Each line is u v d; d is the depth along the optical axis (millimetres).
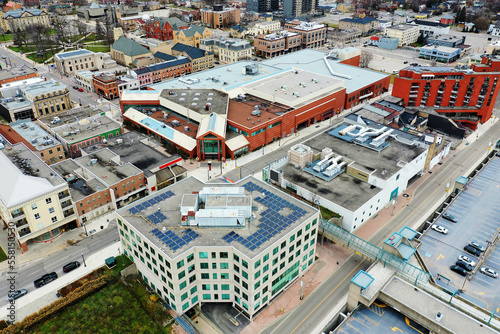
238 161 159625
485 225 115750
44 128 170625
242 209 92938
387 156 138250
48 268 105812
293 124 181250
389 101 195125
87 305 94250
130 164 137875
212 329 89000
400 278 89688
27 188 106875
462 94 191375
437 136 150750
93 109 189125
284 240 89312
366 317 83375
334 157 136250
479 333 75500
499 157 153500
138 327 88562
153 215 97188
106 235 118375
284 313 93188
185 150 158625
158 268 89062
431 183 145625
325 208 119125
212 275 89562
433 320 77500
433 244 109000
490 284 96062
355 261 109312
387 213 128625
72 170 133625
